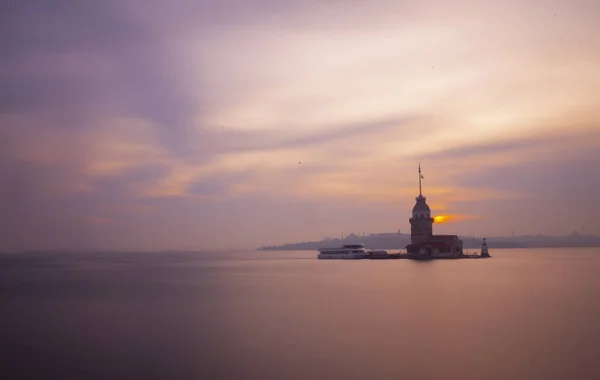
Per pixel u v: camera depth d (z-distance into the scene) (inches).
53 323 2733.8
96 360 1973.4
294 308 3083.2
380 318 2677.2
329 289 4190.5
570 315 2689.5
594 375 1699.1
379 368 1795.0
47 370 1862.7
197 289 4411.9
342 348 2057.1
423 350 2004.2
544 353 1940.2
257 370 1811.0
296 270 7317.9
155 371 1828.2
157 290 4394.7
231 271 7445.9
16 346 2206.0
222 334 2356.1
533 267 6958.7
